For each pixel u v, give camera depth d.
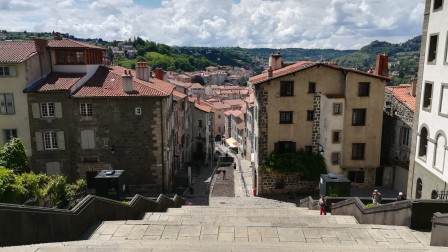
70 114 36.41
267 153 38.75
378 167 39.44
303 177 39.41
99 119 36.72
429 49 25.50
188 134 65.19
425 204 13.45
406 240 12.55
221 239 12.61
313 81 37.41
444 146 23.19
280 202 37.53
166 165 38.25
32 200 16.64
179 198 29.34
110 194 23.52
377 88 37.44
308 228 13.62
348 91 37.34
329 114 37.66
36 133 36.34
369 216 16.17
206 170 57.09
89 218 13.41
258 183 39.59
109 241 11.10
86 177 37.69
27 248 8.74
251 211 21.97
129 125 37.03
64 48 38.69
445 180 22.97
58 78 37.78
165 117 37.66
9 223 9.19
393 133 39.56
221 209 22.53
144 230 13.21
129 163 37.72
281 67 48.16
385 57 40.75
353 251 9.38
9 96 35.56
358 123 38.09
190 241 11.60
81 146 37.09
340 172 38.84
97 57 42.09
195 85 134.12
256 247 9.77
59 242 10.41
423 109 26.27
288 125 38.22
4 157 24.92
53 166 37.16
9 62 34.38
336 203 20.61
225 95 141.00
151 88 37.53
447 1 23.03
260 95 37.69
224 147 92.94
